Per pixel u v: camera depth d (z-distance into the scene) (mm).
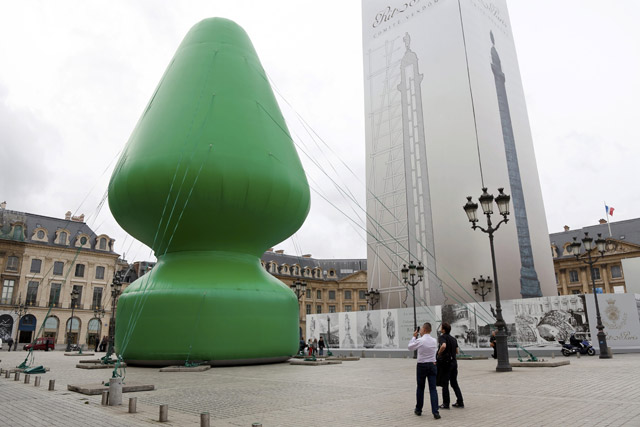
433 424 6383
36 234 58812
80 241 61344
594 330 23859
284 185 19516
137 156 18516
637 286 38938
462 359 23516
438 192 39156
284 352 19453
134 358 17781
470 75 39750
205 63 20844
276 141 20453
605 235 63500
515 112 44531
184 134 18531
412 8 45344
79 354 32969
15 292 55688
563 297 24891
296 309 21094
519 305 26109
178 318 17312
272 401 8789
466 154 38344
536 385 10609
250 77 21500
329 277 74750
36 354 34750
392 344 31141
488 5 46094
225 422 6738
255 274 19781
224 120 19156
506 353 14820
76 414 7559
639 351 24062
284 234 21312
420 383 7125
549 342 24828
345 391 10281
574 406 7523
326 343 34062
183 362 17266
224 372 15625
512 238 38438
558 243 67062
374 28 48500
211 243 19047
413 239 39969
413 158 41594
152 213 18453
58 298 58062
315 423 6582
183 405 8414
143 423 6781
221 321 17531
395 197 42188
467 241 36844
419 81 42750
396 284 40375
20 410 7961
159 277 18688
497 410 7363
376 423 6543
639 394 8727
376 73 46969
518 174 41688
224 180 17922
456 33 41344
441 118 40406
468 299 35906
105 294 61375
